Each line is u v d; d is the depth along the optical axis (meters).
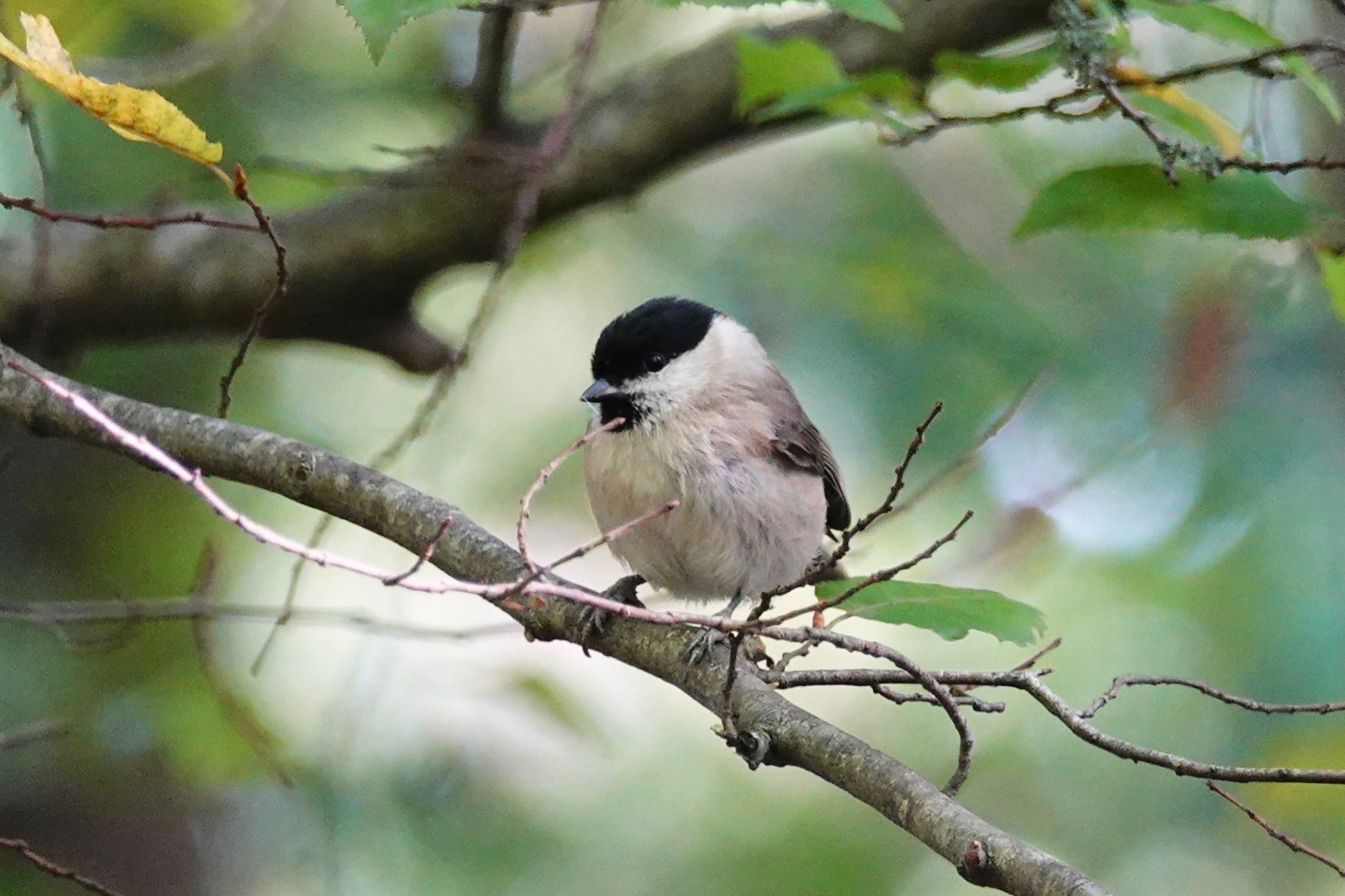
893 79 6.04
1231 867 11.23
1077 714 5.03
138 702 8.71
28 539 10.75
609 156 9.38
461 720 9.94
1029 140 11.91
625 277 12.18
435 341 10.06
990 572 10.14
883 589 5.56
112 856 10.34
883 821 11.48
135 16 9.47
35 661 9.67
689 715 12.02
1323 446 10.43
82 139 9.69
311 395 11.44
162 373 10.95
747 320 11.41
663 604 9.12
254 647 10.66
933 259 11.36
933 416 4.88
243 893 10.49
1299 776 4.59
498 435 12.02
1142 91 6.07
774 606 9.73
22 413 6.43
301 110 10.62
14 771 9.86
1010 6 8.88
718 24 12.08
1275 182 6.08
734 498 7.45
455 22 10.30
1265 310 10.00
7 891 9.84
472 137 9.16
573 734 9.23
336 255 9.43
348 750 9.00
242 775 8.66
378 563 11.24
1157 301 11.69
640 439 7.45
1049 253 11.98
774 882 11.06
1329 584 10.15
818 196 12.38
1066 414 10.86
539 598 5.89
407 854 9.51
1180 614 10.94
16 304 8.98
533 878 10.16
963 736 5.04
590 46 7.39
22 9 8.25
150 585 10.59
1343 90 9.20
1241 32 5.56
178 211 9.32
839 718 12.08
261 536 4.59
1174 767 4.76
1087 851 11.30
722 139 9.65
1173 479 10.66
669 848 11.29
